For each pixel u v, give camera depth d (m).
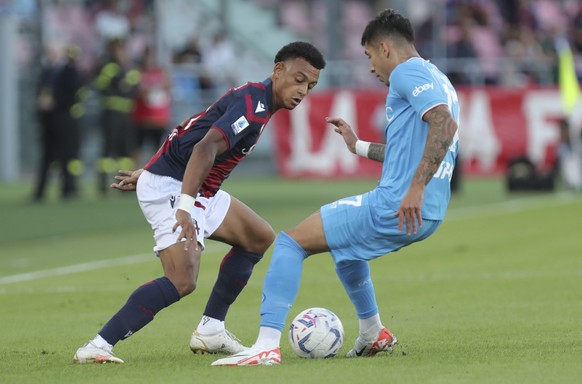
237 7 116.12
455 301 33.62
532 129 86.75
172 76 95.12
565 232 52.50
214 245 50.28
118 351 25.88
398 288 36.66
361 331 24.44
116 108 77.94
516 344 25.50
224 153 24.03
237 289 25.45
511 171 76.00
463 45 92.38
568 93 78.06
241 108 23.38
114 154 78.56
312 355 23.83
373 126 88.38
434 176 22.97
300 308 32.84
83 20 113.56
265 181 89.62
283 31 115.06
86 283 38.97
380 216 22.84
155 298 23.61
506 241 49.62
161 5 109.06
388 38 23.39
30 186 90.00
